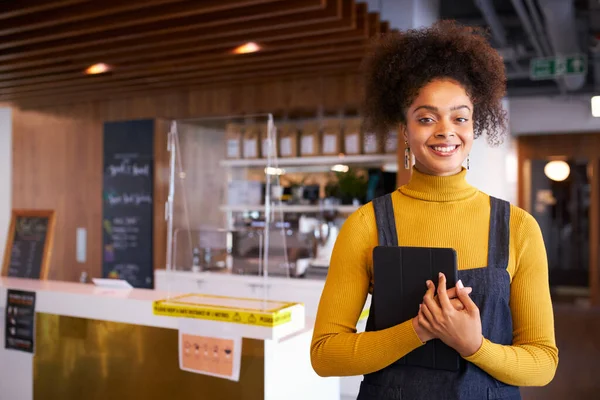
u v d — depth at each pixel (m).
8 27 4.18
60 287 3.52
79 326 3.27
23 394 3.51
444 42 1.39
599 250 9.77
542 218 12.05
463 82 1.32
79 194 6.90
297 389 2.97
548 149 10.37
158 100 6.41
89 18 4.12
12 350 3.56
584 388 4.86
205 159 3.71
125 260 6.38
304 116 6.09
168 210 3.25
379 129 1.54
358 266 1.37
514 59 7.59
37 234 4.02
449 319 1.17
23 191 7.32
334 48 4.53
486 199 1.36
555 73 7.17
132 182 6.34
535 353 1.22
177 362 2.94
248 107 5.92
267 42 4.50
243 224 4.17
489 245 1.29
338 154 5.69
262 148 4.02
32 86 5.96
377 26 4.46
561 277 11.68
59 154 7.05
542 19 6.79
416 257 1.27
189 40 4.32
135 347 3.07
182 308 2.88
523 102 9.78
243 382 2.75
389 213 1.37
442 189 1.34
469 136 1.31
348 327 1.34
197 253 4.04
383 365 1.25
